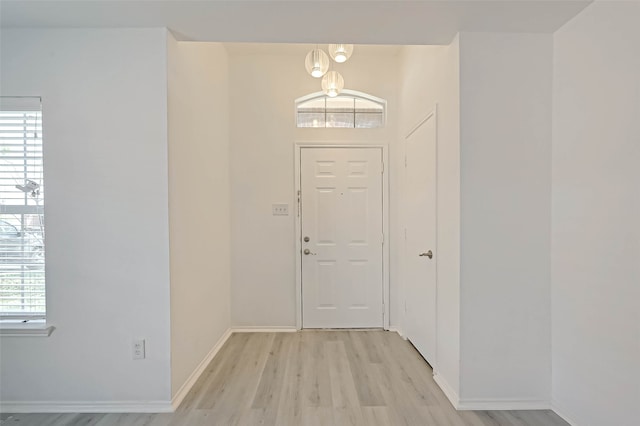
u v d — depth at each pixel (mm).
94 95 2289
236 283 3869
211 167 3205
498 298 2336
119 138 2297
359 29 2295
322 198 3906
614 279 1835
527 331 2342
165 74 2289
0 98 2291
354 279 3924
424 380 2713
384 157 3898
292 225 3891
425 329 3025
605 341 1896
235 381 2713
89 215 2297
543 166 2336
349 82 3895
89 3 1990
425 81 2973
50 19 2168
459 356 2328
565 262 2207
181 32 2340
